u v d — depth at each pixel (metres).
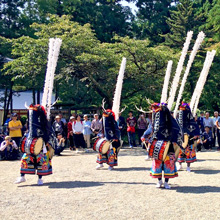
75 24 21.47
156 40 39.75
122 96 23.11
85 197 6.87
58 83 25.30
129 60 21.22
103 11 39.19
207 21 31.34
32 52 19.66
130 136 18.66
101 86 21.22
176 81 8.28
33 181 8.74
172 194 7.03
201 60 28.39
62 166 11.42
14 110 36.69
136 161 12.53
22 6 36.41
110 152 10.46
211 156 13.95
